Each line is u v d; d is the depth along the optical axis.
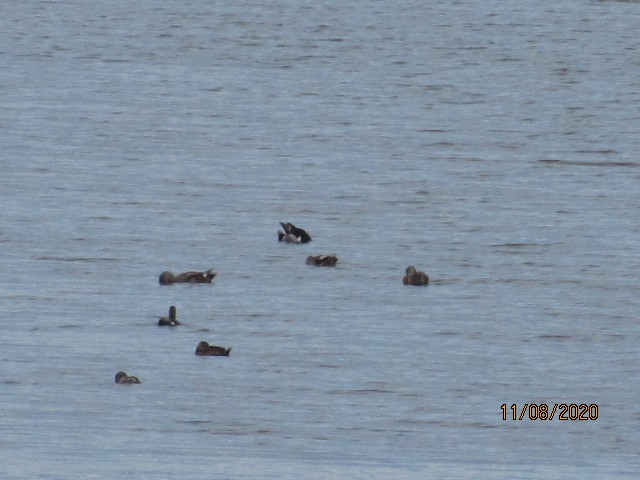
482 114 75.00
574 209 55.12
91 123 69.25
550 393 36.25
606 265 47.88
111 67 86.69
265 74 85.94
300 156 63.59
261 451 32.41
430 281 45.66
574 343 40.09
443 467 31.78
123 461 31.48
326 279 45.53
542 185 59.12
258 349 38.75
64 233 49.81
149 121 70.31
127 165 60.72
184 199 55.22
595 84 84.62
